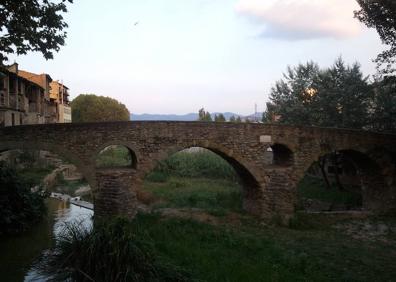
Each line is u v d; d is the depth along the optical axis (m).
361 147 25.39
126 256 11.04
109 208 19.36
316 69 34.25
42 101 50.31
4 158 33.22
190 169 41.81
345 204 29.11
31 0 15.31
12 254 14.36
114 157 49.03
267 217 22.80
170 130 20.88
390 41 22.44
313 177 36.97
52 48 16.69
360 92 30.08
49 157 43.53
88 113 78.88
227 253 15.56
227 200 27.81
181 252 14.66
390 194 26.08
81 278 10.69
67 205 25.19
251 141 22.62
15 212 18.14
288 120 33.00
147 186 34.03
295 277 13.41
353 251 17.70
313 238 19.86
